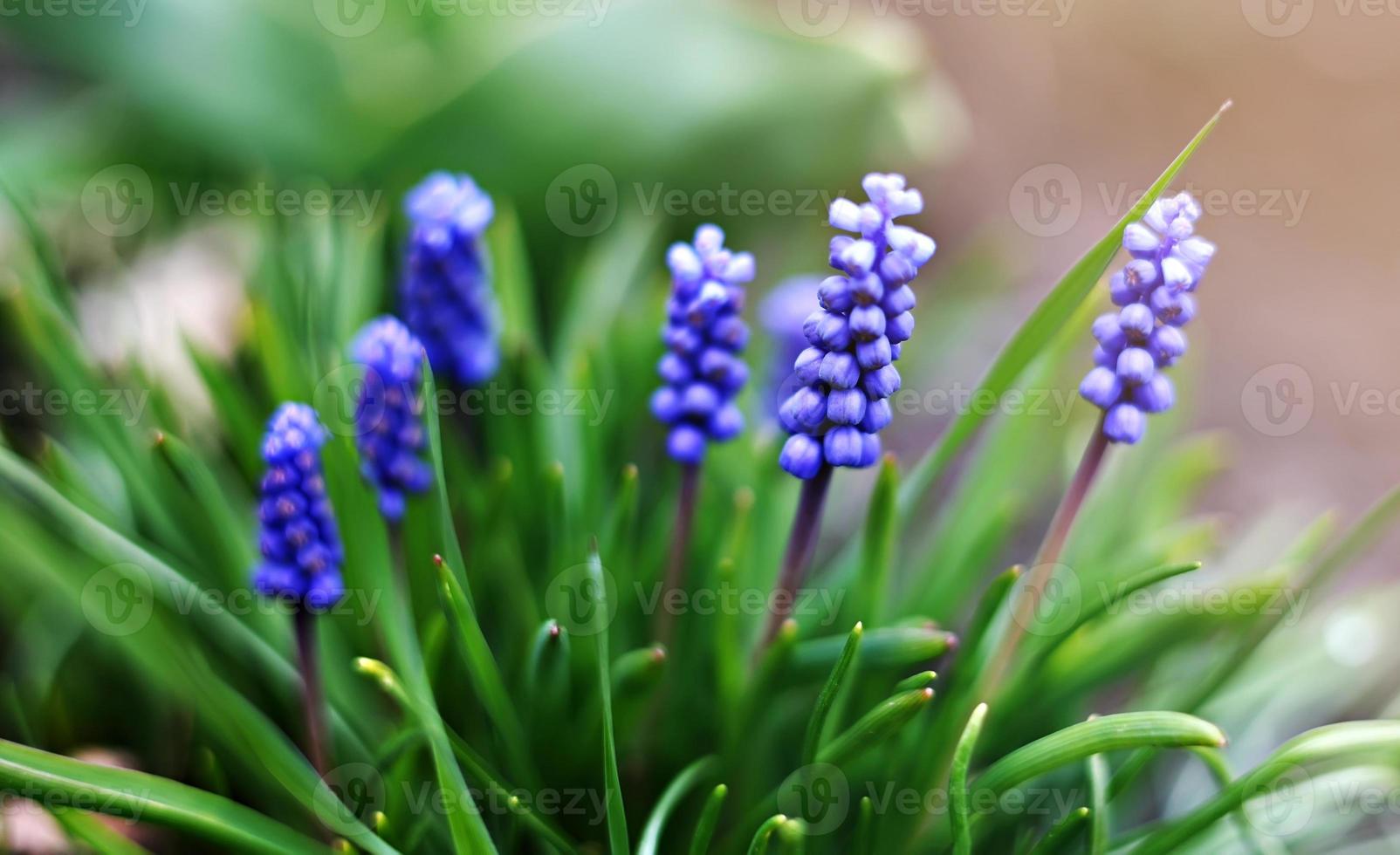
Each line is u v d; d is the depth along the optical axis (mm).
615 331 634
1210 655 604
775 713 577
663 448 638
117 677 597
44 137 706
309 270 609
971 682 559
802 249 700
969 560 593
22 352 641
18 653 602
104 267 672
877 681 570
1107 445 534
